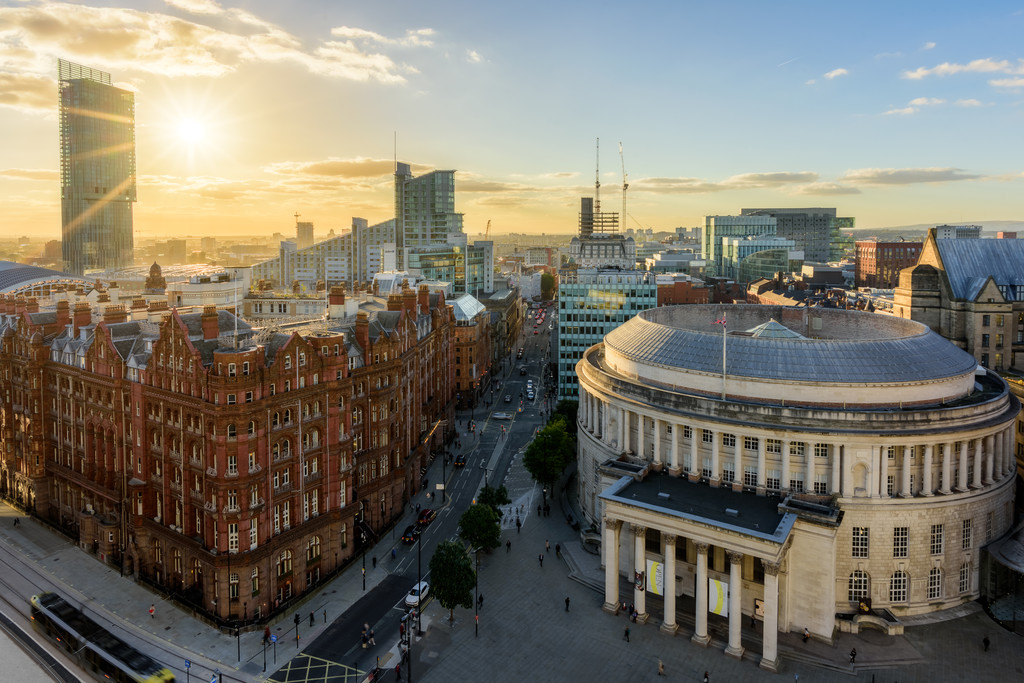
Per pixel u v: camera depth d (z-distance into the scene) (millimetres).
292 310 168000
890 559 90750
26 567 106938
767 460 96000
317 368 98688
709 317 153125
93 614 92438
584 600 97438
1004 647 83812
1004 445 99938
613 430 117000
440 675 79875
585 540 112312
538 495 138125
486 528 105250
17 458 130125
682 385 109062
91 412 110688
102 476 110250
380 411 116375
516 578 103812
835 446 91125
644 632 88938
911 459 91750
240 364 87125
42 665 82062
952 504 91562
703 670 80438
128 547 103438
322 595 98125
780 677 78688
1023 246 171625
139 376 100000
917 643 85000
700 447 101812
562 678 79438
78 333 118938
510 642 86875
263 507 90562
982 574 94312
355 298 162125
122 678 77625
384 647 85500
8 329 128625
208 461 88250
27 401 124000
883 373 98812
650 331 124062
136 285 196750
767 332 118812
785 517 86250
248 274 184375
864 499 90438
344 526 104875
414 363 137125
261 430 89688
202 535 92812
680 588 98875
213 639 86625
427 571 105312
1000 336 161000
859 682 77375
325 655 83625
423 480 144625
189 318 97000
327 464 100812
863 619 88312
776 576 79812
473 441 175250
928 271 170000
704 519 85312
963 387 104062
